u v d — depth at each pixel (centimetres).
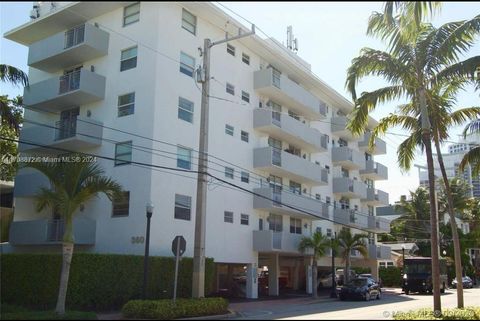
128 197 2447
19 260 2103
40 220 2592
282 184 3509
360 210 4897
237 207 2972
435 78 1880
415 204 6003
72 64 2877
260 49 3291
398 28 1739
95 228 2522
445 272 4338
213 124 2839
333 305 2564
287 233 3241
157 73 2495
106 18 2753
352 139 4744
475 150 2223
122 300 2114
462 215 6219
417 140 2156
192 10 2739
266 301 2819
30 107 2830
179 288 2352
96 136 2609
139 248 2339
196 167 2658
